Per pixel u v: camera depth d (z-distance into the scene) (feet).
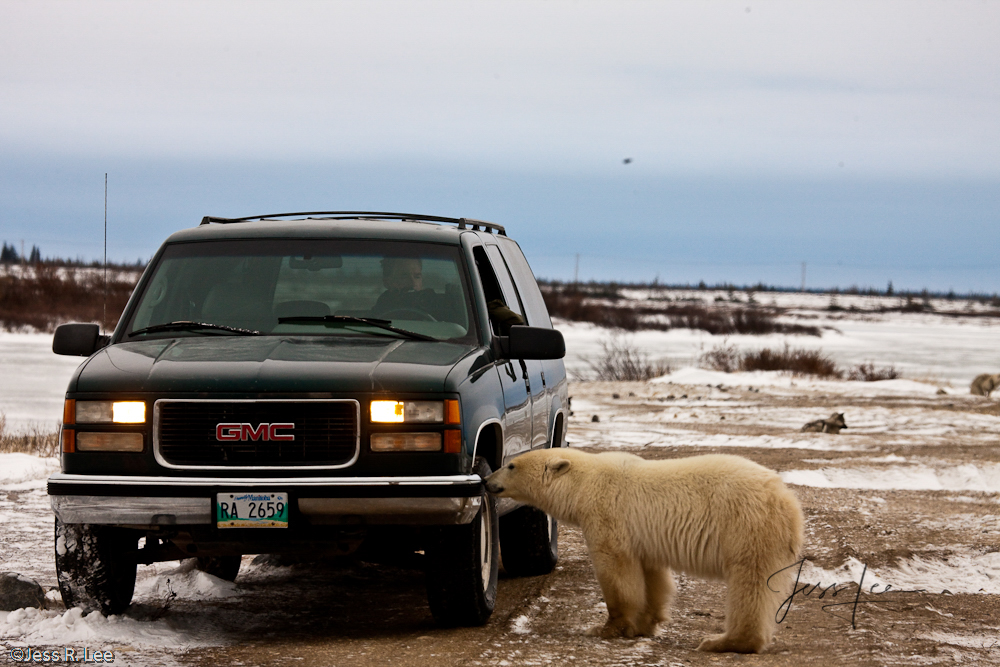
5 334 246.47
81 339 41.27
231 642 34.99
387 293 41.70
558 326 400.06
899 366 255.91
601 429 110.22
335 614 40.47
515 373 43.62
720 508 35.24
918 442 99.86
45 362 187.11
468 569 35.86
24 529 54.90
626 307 634.84
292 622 38.91
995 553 53.16
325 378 34.40
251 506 33.40
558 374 55.52
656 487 36.76
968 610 42.91
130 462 34.45
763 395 152.35
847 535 56.49
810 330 429.38
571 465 38.27
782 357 208.44
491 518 39.32
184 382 34.50
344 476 33.94
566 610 42.09
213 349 37.40
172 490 33.60
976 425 114.93
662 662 32.91
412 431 34.27
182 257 43.37
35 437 91.30
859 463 83.97
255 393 34.17
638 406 136.77
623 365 204.64
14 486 68.03
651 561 37.24
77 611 35.99
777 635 38.09
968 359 292.20
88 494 34.09
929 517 62.08
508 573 49.96
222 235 43.91
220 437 34.27
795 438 101.24
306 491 33.40
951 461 85.25
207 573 45.85
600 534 37.35
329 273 42.19
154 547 38.83
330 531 34.65
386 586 46.19
